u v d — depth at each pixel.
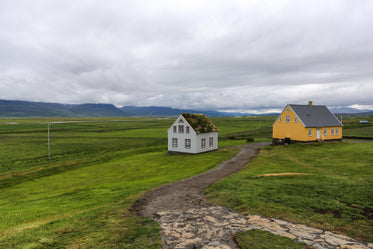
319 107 60.50
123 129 127.00
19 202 22.61
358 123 112.75
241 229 11.03
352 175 22.52
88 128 134.00
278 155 38.66
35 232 11.91
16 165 46.22
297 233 10.43
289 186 18.09
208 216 13.02
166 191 20.02
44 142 76.06
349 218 12.02
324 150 41.97
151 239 10.47
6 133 104.44
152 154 53.00
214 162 37.09
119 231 11.41
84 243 10.32
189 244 9.83
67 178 34.09
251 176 23.38
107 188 24.25
